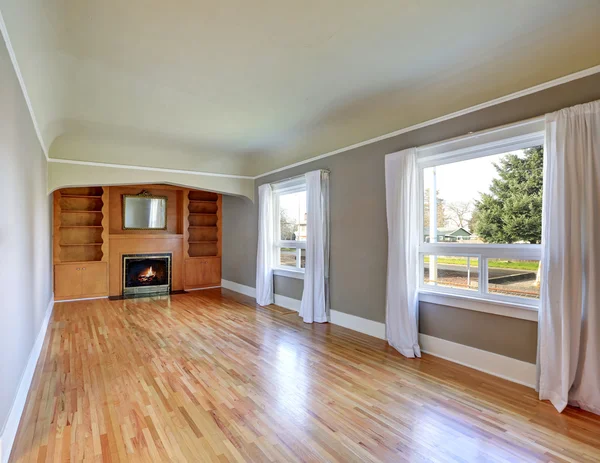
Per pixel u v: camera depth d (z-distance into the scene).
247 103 3.54
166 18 2.13
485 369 3.02
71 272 6.17
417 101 3.37
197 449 1.96
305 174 4.86
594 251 2.31
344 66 2.79
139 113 3.82
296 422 2.24
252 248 6.60
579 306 2.37
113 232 6.81
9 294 2.05
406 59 2.67
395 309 3.61
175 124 4.24
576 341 2.38
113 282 6.69
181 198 7.44
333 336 4.07
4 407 1.87
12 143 2.12
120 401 2.52
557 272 2.46
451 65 2.77
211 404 2.48
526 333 2.75
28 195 2.84
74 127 4.27
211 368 3.13
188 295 6.75
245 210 6.82
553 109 2.58
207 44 2.45
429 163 3.51
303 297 4.84
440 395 2.60
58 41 2.35
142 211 7.06
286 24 2.21
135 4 1.98
